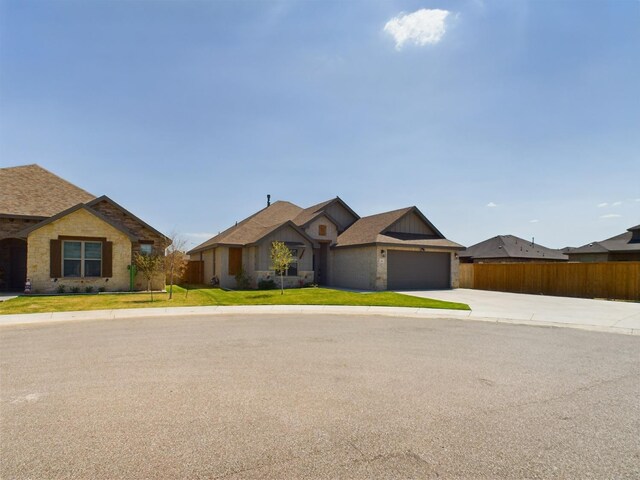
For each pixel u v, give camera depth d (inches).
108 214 718.5
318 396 187.8
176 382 207.3
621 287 732.0
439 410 171.6
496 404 180.1
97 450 131.3
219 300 607.2
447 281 924.0
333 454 130.3
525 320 464.1
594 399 188.9
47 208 711.7
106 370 229.3
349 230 983.6
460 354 281.3
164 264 738.8
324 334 353.7
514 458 129.0
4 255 700.7
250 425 153.4
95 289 684.7
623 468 123.0
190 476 115.4
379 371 232.8
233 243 861.8
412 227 914.1
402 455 130.3
